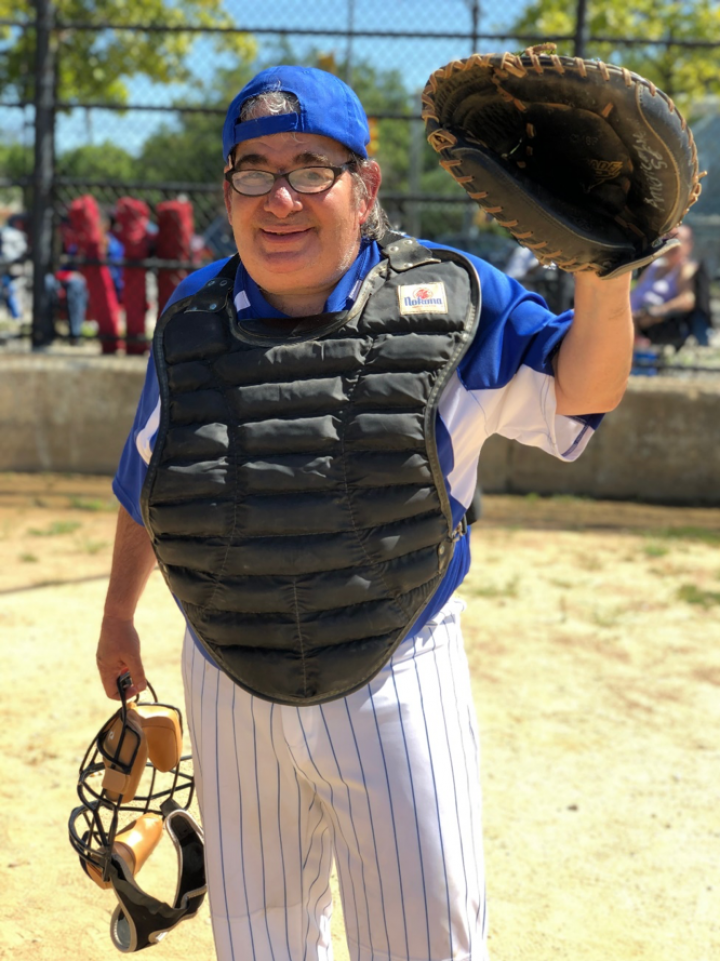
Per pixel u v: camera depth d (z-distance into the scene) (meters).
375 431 1.50
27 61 7.61
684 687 4.20
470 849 1.62
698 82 9.46
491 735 3.71
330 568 1.53
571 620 4.95
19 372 7.48
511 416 1.63
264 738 1.64
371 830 1.58
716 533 6.60
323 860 1.81
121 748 1.84
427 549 1.56
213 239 7.59
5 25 7.20
